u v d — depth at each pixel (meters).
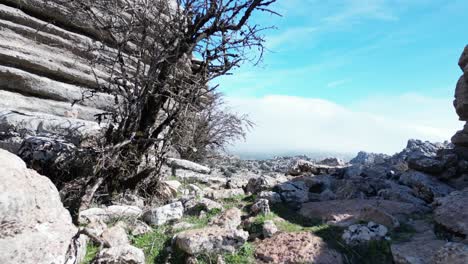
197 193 6.67
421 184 6.79
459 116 9.55
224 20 5.82
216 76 6.12
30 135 5.91
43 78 8.97
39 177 3.58
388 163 11.93
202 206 5.46
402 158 12.13
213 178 8.23
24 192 3.20
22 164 3.47
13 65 8.82
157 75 5.70
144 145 5.82
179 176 8.09
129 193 5.78
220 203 6.00
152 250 4.08
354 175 8.08
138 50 5.70
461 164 7.64
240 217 4.99
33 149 5.39
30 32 9.29
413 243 4.17
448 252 3.51
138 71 5.48
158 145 6.70
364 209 4.98
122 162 5.49
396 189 6.66
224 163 14.21
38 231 3.16
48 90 8.92
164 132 7.14
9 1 9.55
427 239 4.30
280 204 5.85
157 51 5.55
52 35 9.50
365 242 4.29
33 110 8.52
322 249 4.02
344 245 4.27
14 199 3.06
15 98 8.42
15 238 2.96
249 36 6.05
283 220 5.06
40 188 3.46
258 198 6.00
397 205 5.59
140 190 5.94
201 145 11.48
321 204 5.75
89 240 3.97
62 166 5.32
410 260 3.74
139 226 4.55
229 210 4.97
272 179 6.98
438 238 4.45
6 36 8.96
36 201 3.33
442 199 5.04
